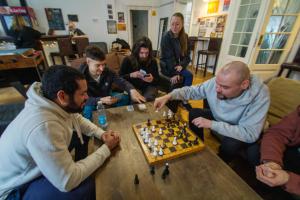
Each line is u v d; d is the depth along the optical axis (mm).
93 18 5328
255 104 992
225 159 1158
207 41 4492
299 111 994
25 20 4293
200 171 753
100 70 1481
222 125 994
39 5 4719
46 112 659
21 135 618
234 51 3441
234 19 3305
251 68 2982
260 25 2707
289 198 1083
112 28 5637
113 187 669
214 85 1210
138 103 1434
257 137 963
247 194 651
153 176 722
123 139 958
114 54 2584
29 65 2420
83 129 988
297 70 2617
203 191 659
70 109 757
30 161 681
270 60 3025
